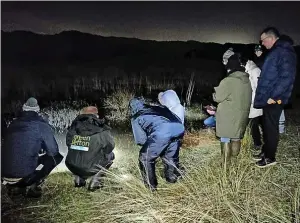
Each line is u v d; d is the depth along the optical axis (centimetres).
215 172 454
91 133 436
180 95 1107
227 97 440
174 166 431
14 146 409
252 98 497
